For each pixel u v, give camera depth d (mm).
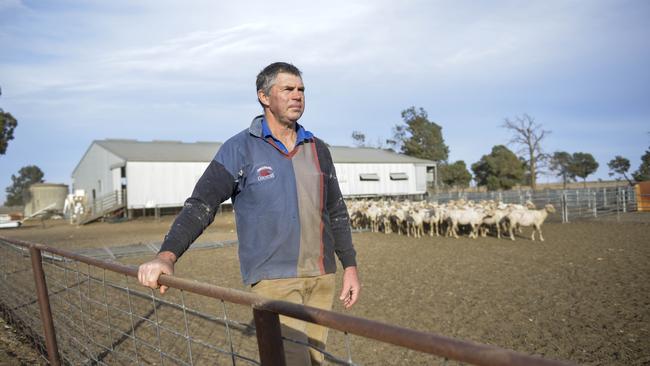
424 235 20234
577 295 7789
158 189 36469
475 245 15898
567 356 5121
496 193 37156
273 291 2641
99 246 18891
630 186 28312
